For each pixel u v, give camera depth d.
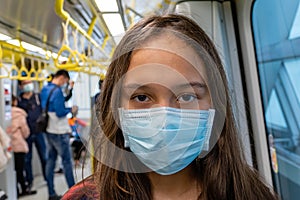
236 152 0.68
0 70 2.76
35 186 4.40
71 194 0.73
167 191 0.68
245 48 1.35
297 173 1.22
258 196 0.69
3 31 1.65
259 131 1.35
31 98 4.11
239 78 1.35
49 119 3.45
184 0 1.27
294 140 1.23
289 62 1.21
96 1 1.21
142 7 1.49
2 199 2.50
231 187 0.66
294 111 1.22
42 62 3.01
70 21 1.23
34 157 5.05
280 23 1.23
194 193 0.68
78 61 1.48
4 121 3.00
